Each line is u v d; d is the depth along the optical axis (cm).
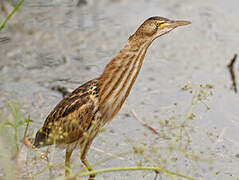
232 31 1562
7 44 1407
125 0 1748
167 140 1050
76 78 1283
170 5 1734
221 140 1055
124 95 944
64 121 934
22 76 1271
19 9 1575
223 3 1756
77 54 1398
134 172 950
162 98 1219
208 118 1138
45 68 1319
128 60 921
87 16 1614
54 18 1570
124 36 1509
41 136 964
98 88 934
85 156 943
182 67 1368
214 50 1459
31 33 1469
